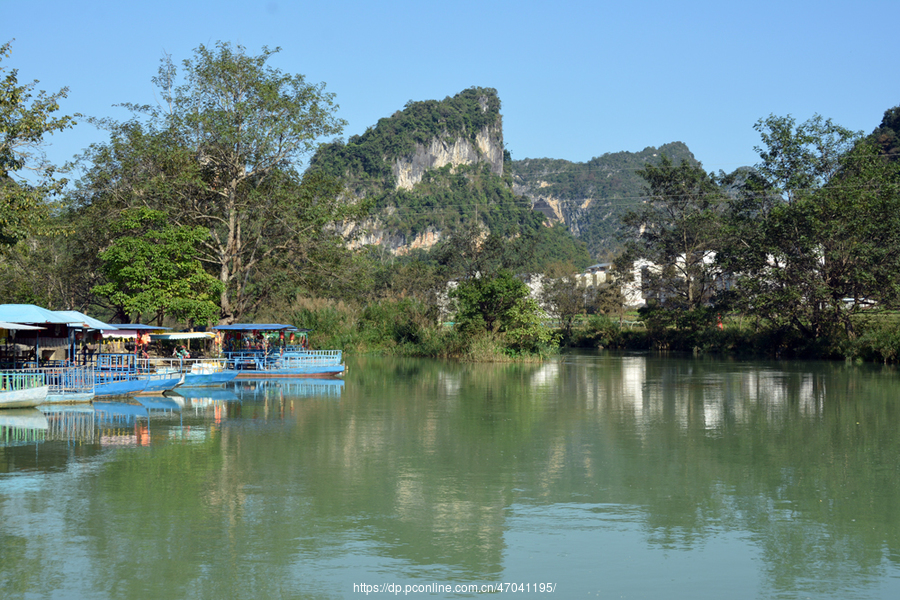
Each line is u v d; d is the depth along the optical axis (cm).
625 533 1173
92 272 4494
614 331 7475
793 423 2245
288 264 4719
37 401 2478
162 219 3975
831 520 1243
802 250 5381
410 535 1155
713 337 6425
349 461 1666
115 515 1241
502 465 1636
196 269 3844
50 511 1259
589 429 2128
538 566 1035
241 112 4209
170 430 2056
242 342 4159
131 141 4244
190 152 4253
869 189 5250
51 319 2653
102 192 4338
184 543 1111
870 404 2711
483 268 8019
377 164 18238
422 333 5772
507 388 3291
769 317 5709
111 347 3619
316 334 5700
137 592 940
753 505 1327
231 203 4378
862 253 5041
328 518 1236
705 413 2467
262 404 2672
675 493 1404
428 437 1981
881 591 956
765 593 950
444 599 929
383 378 3806
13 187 2497
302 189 4522
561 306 7969
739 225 6372
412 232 16800
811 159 5747
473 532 1170
